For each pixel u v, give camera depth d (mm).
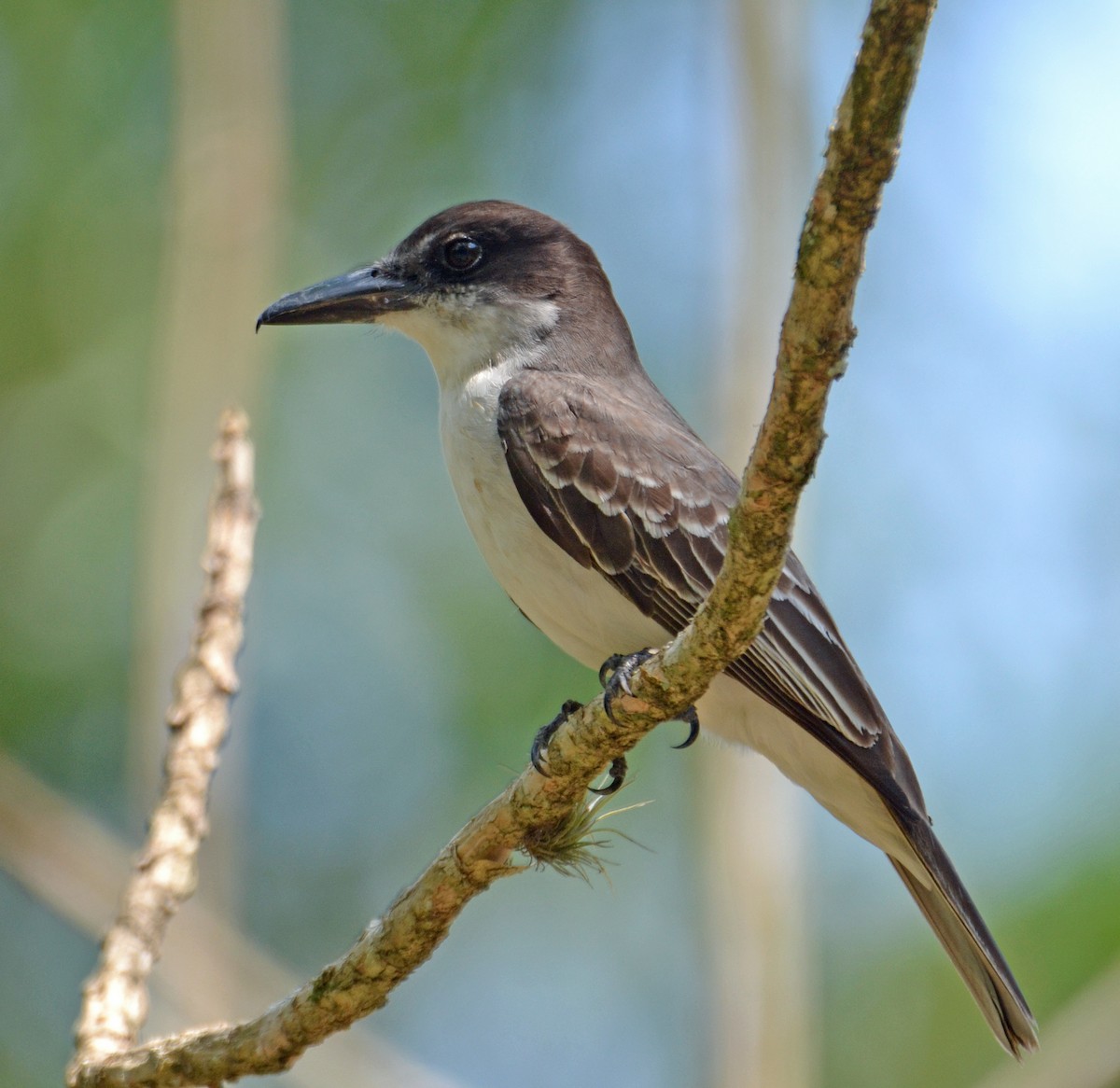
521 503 9156
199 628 8547
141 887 7938
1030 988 11430
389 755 13859
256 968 10445
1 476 14016
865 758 8672
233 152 12164
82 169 14781
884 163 4871
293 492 14359
